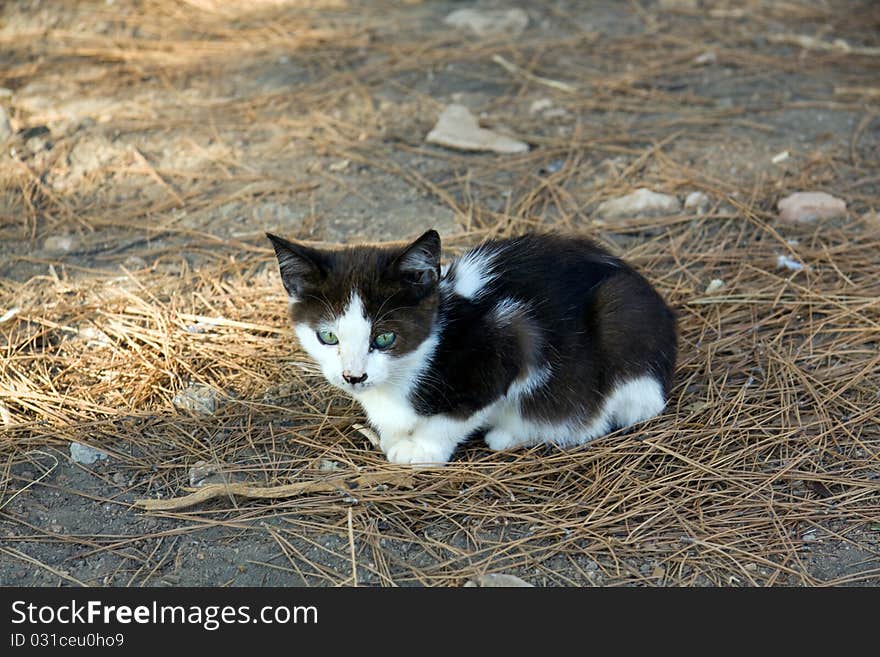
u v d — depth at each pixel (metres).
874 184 1.95
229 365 1.75
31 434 1.70
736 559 1.60
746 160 1.98
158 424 1.71
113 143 2.02
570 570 1.60
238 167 1.99
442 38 2.22
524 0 2.37
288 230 1.90
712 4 2.34
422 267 1.62
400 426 1.68
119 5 2.34
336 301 1.62
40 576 1.60
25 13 2.29
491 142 2.01
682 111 2.07
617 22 2.27
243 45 2.20
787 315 1.79
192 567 1.61
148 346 1.77
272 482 1.66
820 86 2.10
